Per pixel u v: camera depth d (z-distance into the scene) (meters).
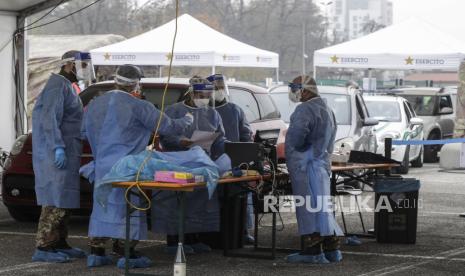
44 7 14.59
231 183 8.54
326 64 18.84
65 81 8.49
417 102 23.36
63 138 8.48
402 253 9.25
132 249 8.20
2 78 14.88
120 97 7.97
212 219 8.91
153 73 24.58
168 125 8.00
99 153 7.99
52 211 8.48
